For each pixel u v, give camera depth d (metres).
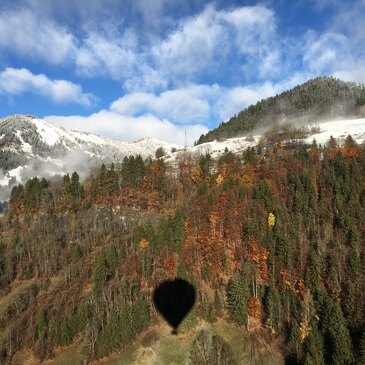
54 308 110.12
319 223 124.75
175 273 115.38
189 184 185.00
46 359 96.56
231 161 199.88
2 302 117.19
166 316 104.25
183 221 129.62
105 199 181.00
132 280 115.06
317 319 89.81
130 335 98.44
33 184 192.88
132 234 142.12
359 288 94.88
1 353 96.62
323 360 81.25
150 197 180.00
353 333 85.00
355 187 133.62
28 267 132.62
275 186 150.38
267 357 91.06
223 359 91.19
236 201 139.75
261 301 104.69
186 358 93.38
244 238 123.00
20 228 165.00
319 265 103.00
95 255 135.00
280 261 109.75
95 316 102.75
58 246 143.38
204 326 102.44
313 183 144.12
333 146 194.75
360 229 113.69
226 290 112.56
